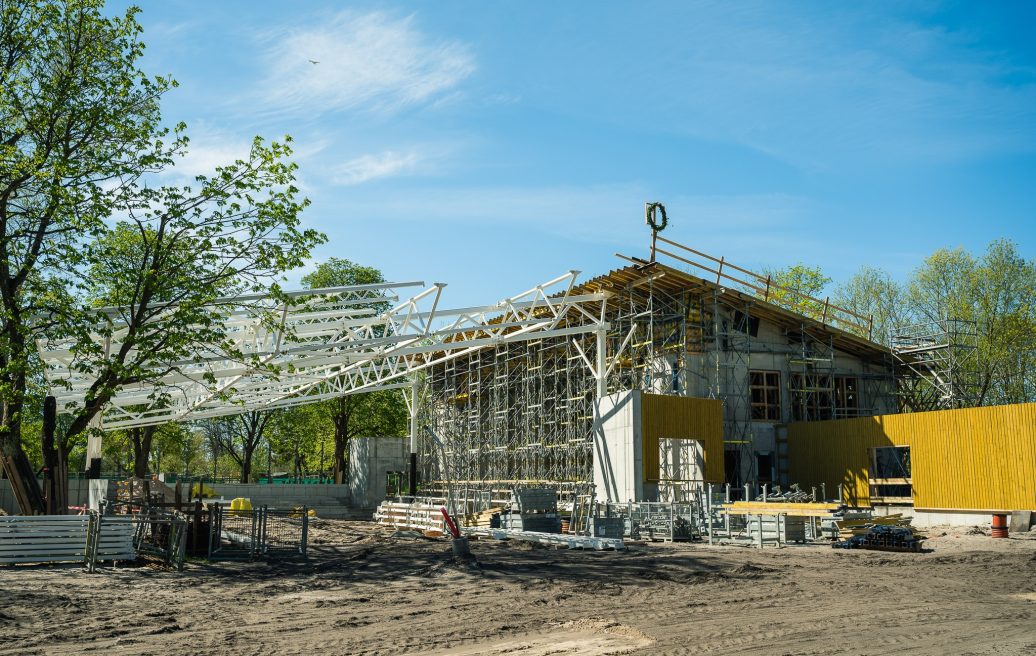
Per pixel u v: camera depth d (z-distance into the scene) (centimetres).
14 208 2325
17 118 2255
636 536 3009
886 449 3678
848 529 2755
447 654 984
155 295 2344
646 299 3975
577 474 4347
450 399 5828
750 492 3859
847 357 4272
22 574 1666
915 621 1205
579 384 4547
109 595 1416
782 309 3991
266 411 6097
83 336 2108
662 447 3881
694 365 3869
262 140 2298
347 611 1283
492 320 4491
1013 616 1252
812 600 1407
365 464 5281
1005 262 5138
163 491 2638
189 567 1855
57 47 2270
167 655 964
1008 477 2947
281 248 2342
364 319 3456
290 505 5112
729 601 1389
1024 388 5275
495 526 3238
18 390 2173
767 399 4050
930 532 2916
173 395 3672
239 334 3125
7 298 2166
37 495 2206
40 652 977
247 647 1013
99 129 2270
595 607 1324
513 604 1352
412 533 3064
